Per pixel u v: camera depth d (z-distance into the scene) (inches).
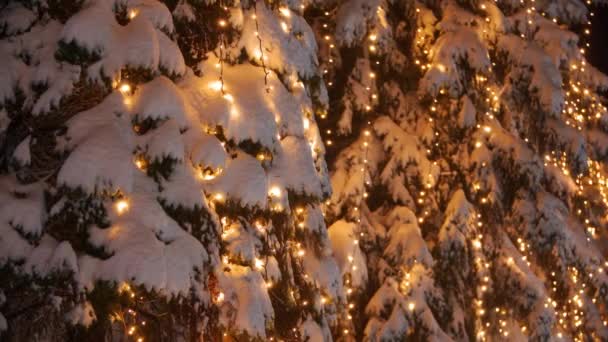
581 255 326.3
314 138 220.5
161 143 166.2
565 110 343.6
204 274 169.3
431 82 283.6
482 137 293.3
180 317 173.5
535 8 358.9
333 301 227.6
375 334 258.4
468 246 280.1
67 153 165.3
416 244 269.7
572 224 337.7
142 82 177.0
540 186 310.3
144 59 167.2
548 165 319.9
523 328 290.5
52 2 176.2
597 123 376.2
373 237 273.9
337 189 270.4
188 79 188.4
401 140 284.8
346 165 275.9
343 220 268.5
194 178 172.1
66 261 154.3
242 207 179.3
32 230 159.0
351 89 282.8
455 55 286.5
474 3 304.3
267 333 194.1
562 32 337.4
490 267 289.7
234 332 180.1
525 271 292.7
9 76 167.6
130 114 170.9
